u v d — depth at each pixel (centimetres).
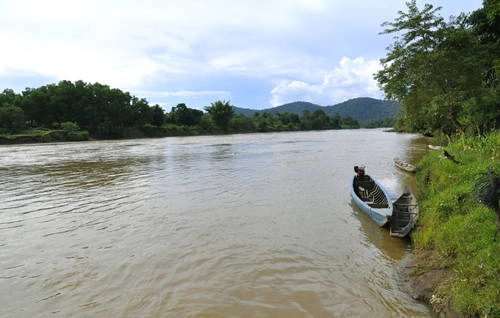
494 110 1391
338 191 1338
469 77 1378
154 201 1219
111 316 515
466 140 1430
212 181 1611
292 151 3222
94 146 4616
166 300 557
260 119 12544
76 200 1260
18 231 910
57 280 632
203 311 523
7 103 6400
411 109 1709
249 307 533
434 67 1387
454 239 595
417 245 711
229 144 4534
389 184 1475
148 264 692
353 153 2884
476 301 433
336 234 849
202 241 814
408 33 1437
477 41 1489
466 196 735
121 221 984
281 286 595
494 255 481
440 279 538
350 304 534
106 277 640
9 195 1363
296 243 794
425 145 3494
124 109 7844
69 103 7419
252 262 693
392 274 626
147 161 2538
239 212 1055
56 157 2964
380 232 855
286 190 1371
